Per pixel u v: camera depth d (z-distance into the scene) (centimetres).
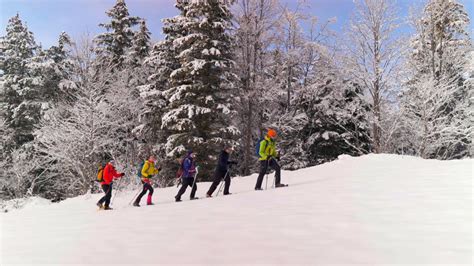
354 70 2411
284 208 664
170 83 2344
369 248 393
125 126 2492
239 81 2333
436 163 1242
